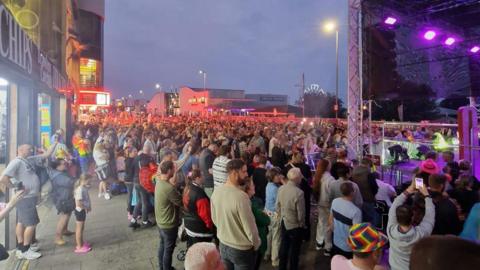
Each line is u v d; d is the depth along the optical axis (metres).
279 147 9.28
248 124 25.86
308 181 6.61
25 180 5.58
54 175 6.16
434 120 37.28
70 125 16.89
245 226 3.46
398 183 8.81
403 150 10.74
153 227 7.17
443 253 1.06
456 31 9.70
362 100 9.71
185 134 14.03
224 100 63.00
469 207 4.74
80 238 5.93
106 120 28.23
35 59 7.16
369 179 5.49
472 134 9.79
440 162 9.59
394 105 37.47
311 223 7.40
